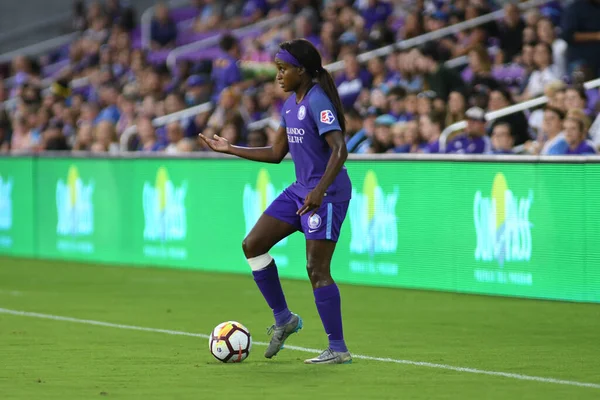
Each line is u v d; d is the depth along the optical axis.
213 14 84.19
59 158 60.47
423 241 44.00
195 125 63.59
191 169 53.22
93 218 58.56
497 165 41.28
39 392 21.94
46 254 61.62
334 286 25.48
